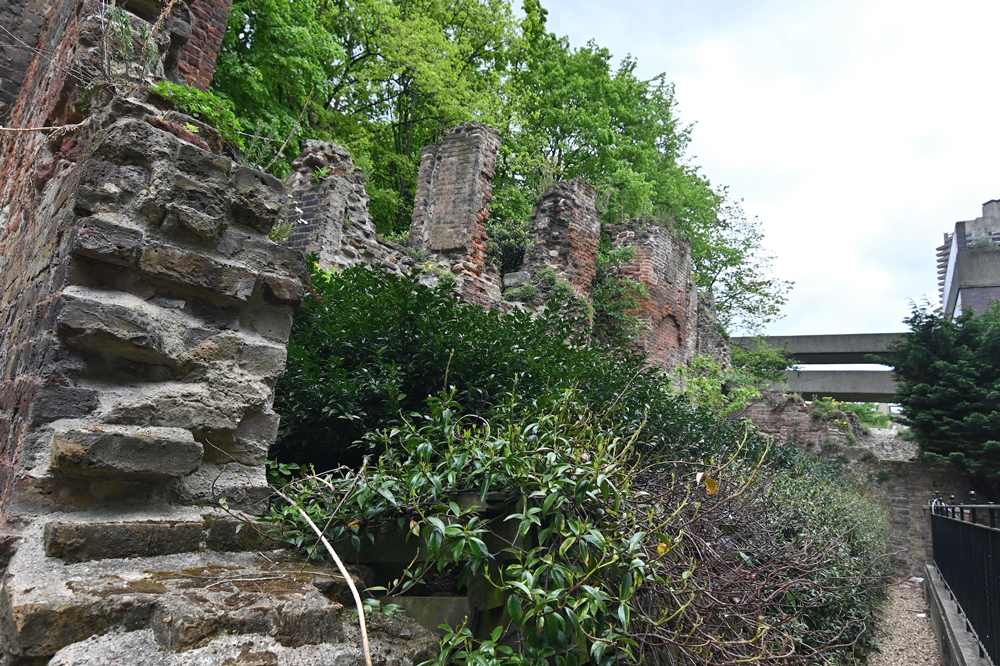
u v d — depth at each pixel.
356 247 9.52
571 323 5.43
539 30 22.00
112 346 2.30
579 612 2.23
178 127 2.74
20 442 2.26
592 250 13.74
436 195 11.64
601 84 22.27
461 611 2.57
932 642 8.11
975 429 15.54
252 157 4.58
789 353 30.28
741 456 7.61
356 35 18.39
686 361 15.84
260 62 12.78
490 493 2.64
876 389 28.52
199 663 1.54
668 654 2.45
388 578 2.84
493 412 3.80
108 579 1.83
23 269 3.22
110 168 2.45
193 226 2.52
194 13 8.13
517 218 17.09
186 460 2.29
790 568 3.42
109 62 3.18
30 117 4.36
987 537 4.60
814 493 8.20
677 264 15.93
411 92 19.47
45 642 1.54
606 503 2.54
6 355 2.98
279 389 3.78
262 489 2.63
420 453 2.69
